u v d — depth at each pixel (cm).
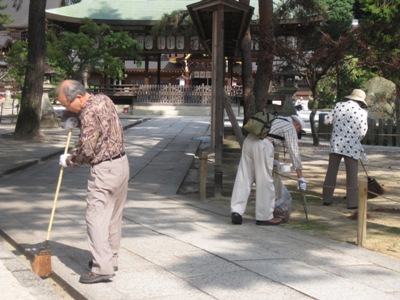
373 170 1274
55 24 3706
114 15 3941
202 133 2234
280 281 451
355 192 789
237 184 668
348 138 798
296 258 521
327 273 475
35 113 1795
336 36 3123
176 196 880
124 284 442
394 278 464
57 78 2875
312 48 1780
